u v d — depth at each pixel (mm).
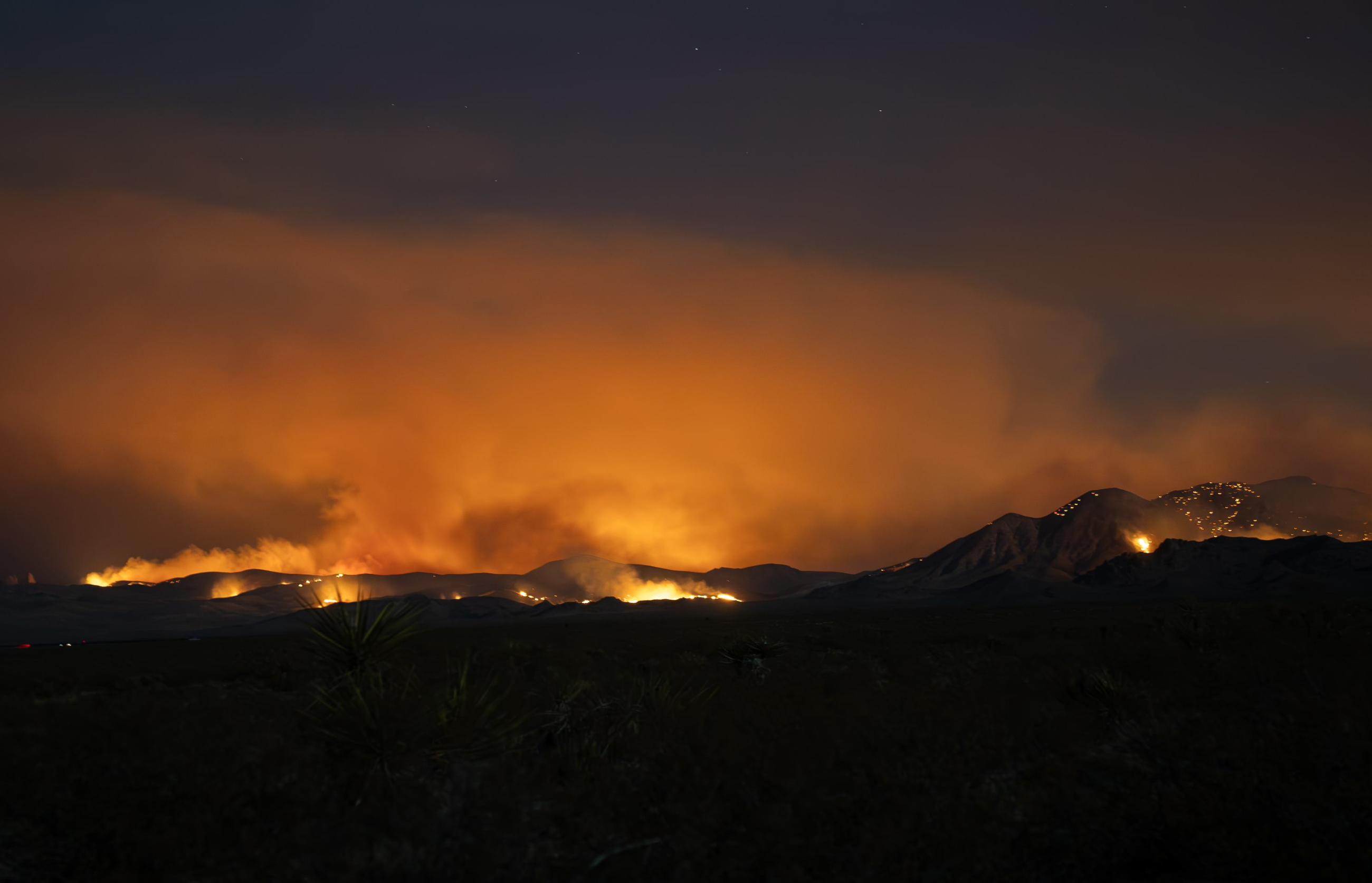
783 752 15117
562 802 13086
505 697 17062
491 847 11758
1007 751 15852
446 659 21250
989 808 13680
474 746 13984
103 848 11016
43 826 11328
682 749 15125
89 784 12430
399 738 13133
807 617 117812
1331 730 16203
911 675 22969
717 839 12461
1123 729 17125
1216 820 13172
